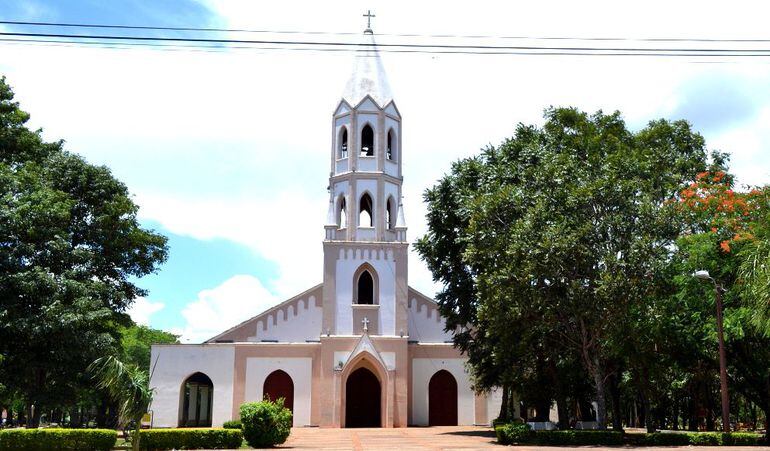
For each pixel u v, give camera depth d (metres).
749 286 23.34
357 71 50.56
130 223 38.28
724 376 27.66
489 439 33.06
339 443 30.89
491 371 37.59
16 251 29.62
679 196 34.25
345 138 49.84
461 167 39.16
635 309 29.47
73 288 29.94
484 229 30.81
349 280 47.03
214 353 47.19
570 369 34.62
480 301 33.12
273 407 29.47
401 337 46.25
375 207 48.16
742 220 28.66
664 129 40.97
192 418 52.88
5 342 29.58
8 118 35.50
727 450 25.02
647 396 32.06
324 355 45.69
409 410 47.19
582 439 28.84
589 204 29.95
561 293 29.33
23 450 25.89
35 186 32.22
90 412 71.19
